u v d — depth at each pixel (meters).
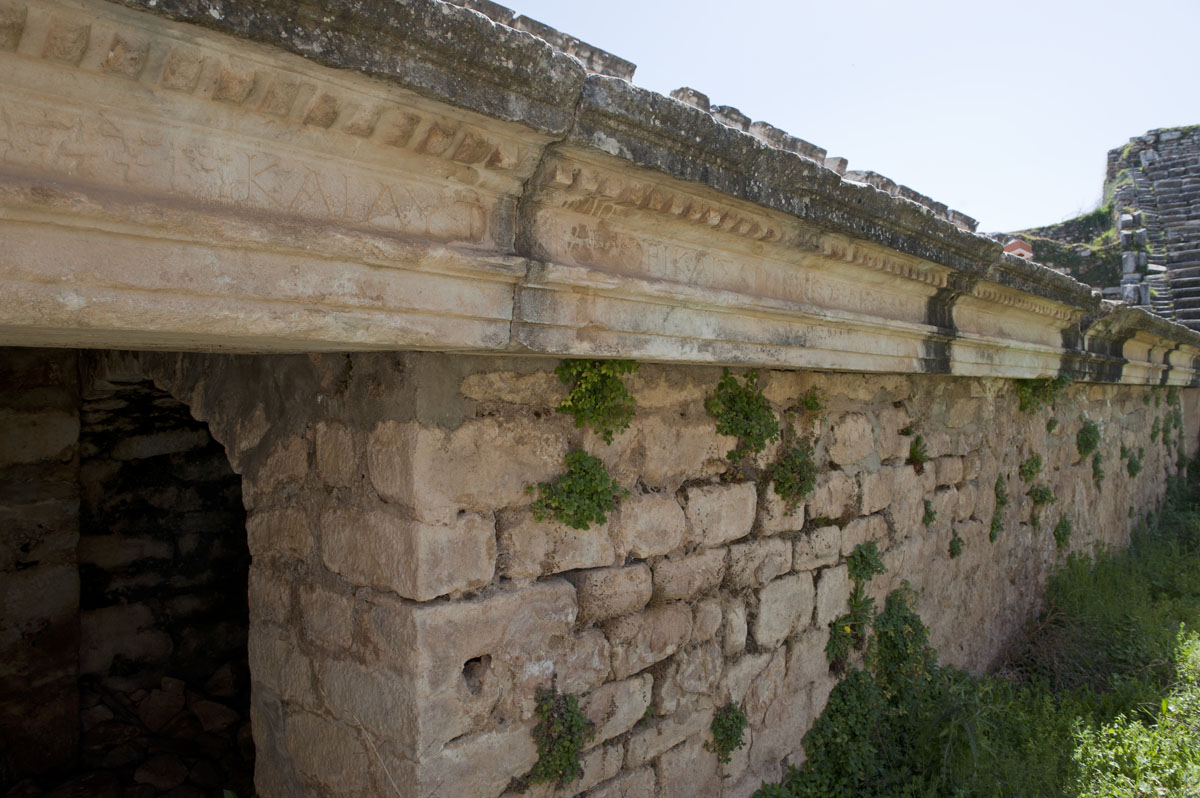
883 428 4.66
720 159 2.19
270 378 3.01
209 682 4.95
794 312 2.83
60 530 4.23
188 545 5.05
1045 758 4.60
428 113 1.65
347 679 2.63
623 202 2.12
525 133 1.80
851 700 4.32
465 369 2.48
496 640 2.56
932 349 4.06
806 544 4.03
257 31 1.32
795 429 3.96
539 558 2.71
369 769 2.55
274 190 1.56
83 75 1.29
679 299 2.37
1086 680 5.97
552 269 1.99
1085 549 8.22
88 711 4.48
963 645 5.69
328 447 2.73
